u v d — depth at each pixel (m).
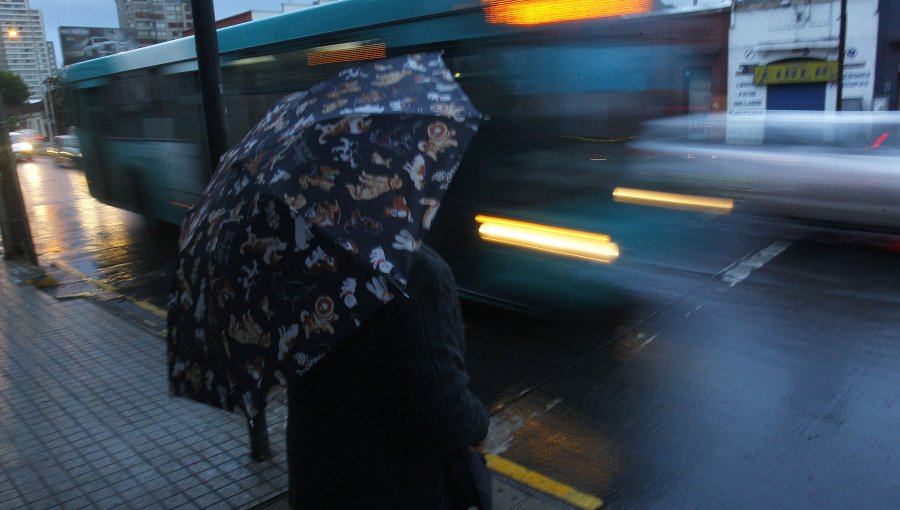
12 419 4.89
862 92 20.84
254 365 1.65
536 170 5.60
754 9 22.12
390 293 1.57
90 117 13.65
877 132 10.75
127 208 12.73
